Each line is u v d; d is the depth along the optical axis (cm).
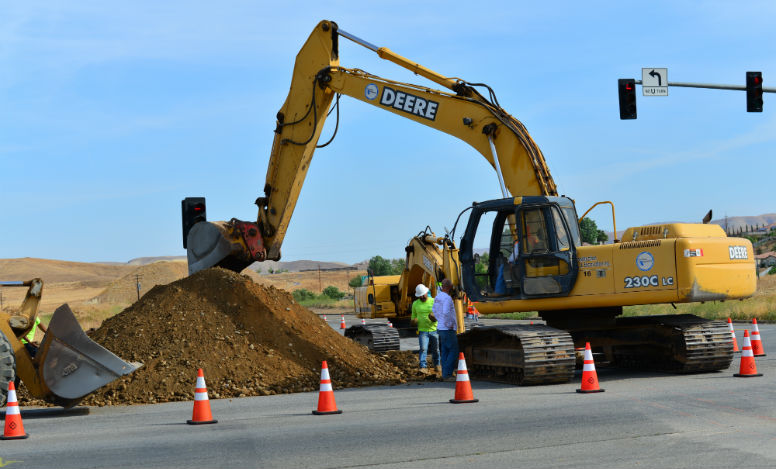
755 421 888
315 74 1720
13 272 18700
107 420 1074
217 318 1514
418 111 1608
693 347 1355
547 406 1042
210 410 1101
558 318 1446
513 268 1433
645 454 736
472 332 1434
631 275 1302
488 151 1527
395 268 12175
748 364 1312
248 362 1420
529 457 737
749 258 1353
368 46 1672
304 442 845
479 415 987
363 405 1139
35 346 1216
